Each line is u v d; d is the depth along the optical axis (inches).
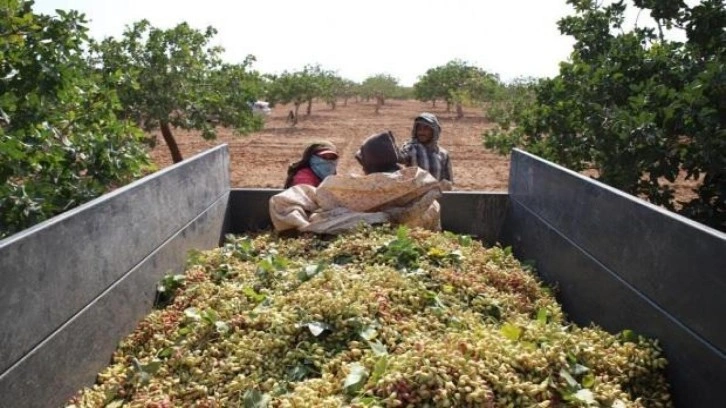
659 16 291.7
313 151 219.9
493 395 91.5
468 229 216.8
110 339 114.2
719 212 244.1
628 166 248.2
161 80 474.6
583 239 141.3
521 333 112.7
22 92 211.8
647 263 109.1
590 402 92.7
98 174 231.6
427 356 96.5
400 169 205.3
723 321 84.9
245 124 553.9
